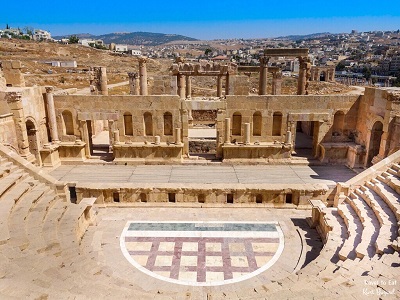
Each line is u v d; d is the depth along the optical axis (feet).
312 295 35.47
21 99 81.46
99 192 74.13
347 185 69.05
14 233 48.80
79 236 59.57
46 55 438.81
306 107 92.79
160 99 91.66
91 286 38.50
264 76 126.52
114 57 495.41
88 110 93.97
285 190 73.51
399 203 57.67
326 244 53.52
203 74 120.78
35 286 35.81
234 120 95.30
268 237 62.34
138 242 60.34
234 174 86.84
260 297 36.19
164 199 75.00
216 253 57.11
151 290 46.78
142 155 94.84
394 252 44.29
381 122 81.66
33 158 86.33
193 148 111.24
